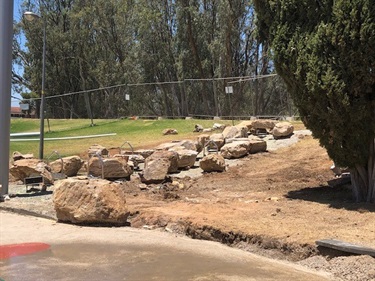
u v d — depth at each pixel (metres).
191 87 33.03
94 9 48.94
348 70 8.95
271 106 26.28
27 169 13.55
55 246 7.39
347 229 7.51
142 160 15.85
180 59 40.62
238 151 16.23
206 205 9.91
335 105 9.23
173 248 7.29
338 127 9.44
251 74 41.78
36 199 11.70
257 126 19.66
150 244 7.53
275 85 26.05
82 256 6.78
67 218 9.26
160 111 35.97
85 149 20.89
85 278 5.71
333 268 6.21
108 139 23.39
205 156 15.38
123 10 48.19
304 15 9.88
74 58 52.16
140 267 6.21
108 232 8.41
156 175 13.09
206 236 8.00
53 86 53.41
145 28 42.19
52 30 51.28
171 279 5.69
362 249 6.16
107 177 13.42
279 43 10.16
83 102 45.78
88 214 8.91
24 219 9.69
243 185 12.57
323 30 9.16
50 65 53.03
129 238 7.94
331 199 10.30
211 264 6.41
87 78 52.81
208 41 41.00
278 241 7.09
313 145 16.75
